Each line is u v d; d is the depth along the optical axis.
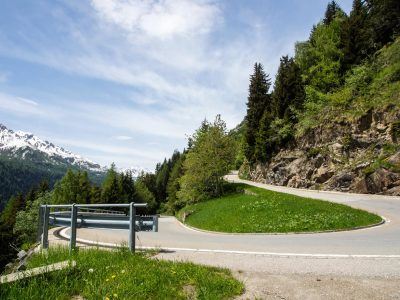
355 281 6.64
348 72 52.12
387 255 9.54
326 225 18.80
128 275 6.34
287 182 48.88
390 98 38.97
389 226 18.42
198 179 47.72
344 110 43.88
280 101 56.38
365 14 59.28
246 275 7.14
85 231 18.39
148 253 9.54
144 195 95.56
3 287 5.22
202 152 47.41
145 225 9.09
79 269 6.52
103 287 5.68
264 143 55.72
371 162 37.56
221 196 45.66
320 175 43.16
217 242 14.16
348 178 39.09
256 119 63.47
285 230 18.56
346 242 12.82
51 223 11.54
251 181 59.44
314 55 61.91
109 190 81.12
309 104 51.06
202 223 27.00
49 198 82.12
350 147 41.06
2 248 23.81
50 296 5.30
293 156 49.31
